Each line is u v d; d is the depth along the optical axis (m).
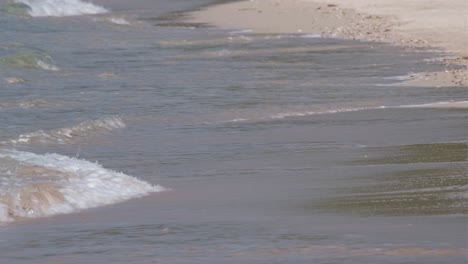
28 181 25.16
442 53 64.19
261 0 111.25
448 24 80.69
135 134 36.94
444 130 35.66
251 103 44.44
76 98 45.88
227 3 110.31
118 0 113.31
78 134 36.47
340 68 57.66
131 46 72.00
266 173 28.45
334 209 22.19
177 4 110.62
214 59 63.38
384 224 20.27
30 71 56.22
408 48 67.44
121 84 51.34
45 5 100.06
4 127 37.50
